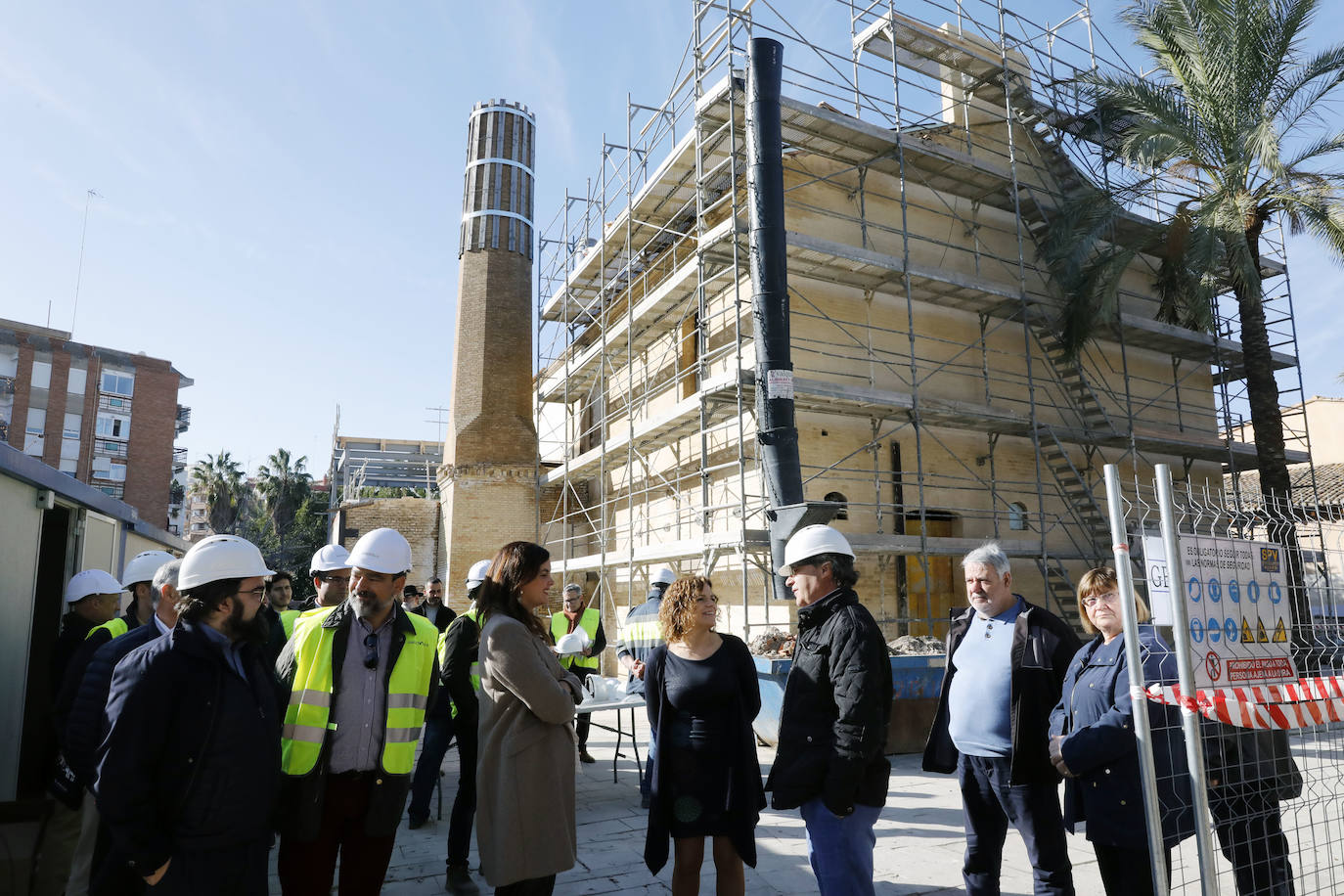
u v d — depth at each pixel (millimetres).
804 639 3664
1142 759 3033
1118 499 3162
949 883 4996
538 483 23938
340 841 3814
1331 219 13703
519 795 3416
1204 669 3092
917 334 16031
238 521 51938
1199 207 15117
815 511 11336
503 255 26438
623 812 6770
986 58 17391
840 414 14820
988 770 3992
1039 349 17531
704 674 3846
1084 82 16625
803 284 14945
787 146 14742
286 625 6332
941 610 15391
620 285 22344
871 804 3479
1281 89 14844
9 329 46250
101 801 2703
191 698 2902
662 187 17062
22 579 6070
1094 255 16906
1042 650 3881
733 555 15336
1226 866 5137
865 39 16203
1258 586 3426
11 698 5910
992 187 16672
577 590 8555
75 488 7105
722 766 3809
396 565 3904
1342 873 4684
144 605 4820
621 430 21844
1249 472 25719
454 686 5289
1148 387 19188
